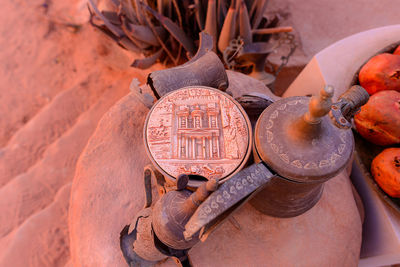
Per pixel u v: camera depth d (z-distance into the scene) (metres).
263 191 0.37
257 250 0.40
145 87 0.46
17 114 0.88
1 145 0.84
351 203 0.43
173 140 0.37
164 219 0.33
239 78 0.49
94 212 0.40
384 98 0.40
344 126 0.30
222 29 0.56
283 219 0.41
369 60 0.44
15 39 0.97
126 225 0.38
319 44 0.72
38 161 0.82
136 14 0.63
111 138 0.44
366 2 0.75
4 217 0.75
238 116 0.38
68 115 0.87
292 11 0.75
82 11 0.96
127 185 0.41
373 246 0.46
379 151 0.43
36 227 0.74
